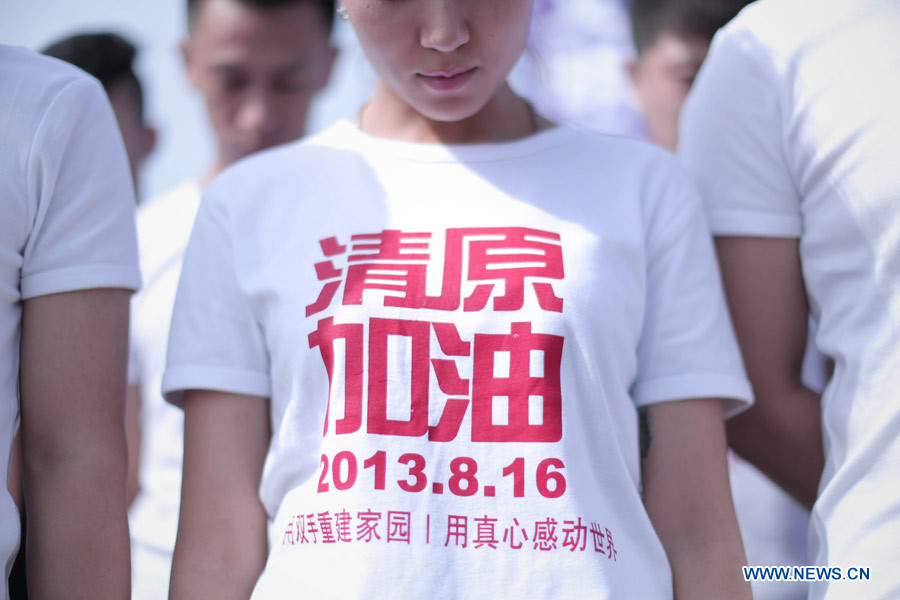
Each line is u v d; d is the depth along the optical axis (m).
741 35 3.30
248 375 2.94
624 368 2.86
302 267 2.91
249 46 5.12
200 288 3.02
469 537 2.65
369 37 2.87
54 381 2.77
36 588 2.68
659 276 2.99
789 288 3.27
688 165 3.44
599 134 3.21
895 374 2.86
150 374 4.47
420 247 2.88
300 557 2.71
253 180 3.10
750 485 4.46
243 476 2.92
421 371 2.76
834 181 3.04
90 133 2.89
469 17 2.78
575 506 2.67
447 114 2.94
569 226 2.92
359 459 2.71
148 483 4.37
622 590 2.66
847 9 3.14
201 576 2.80
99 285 2.84
